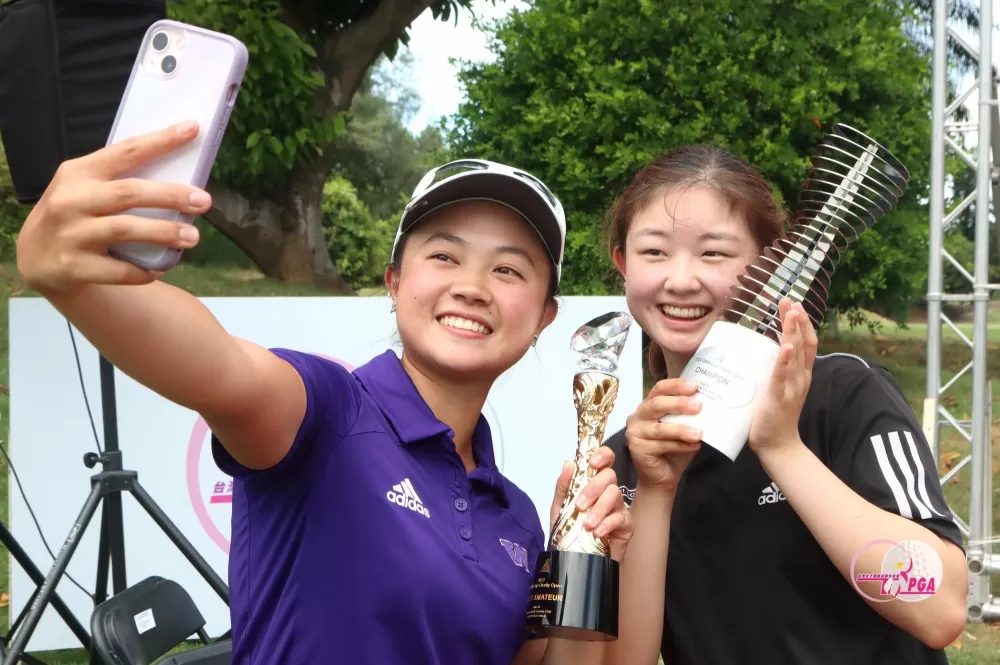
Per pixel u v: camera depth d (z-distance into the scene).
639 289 1.62
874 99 7.71
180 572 4.12
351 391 1.39
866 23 7.67
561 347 4.22
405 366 1.54
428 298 1.45
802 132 7.33
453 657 1.32
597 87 7.44
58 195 0.87
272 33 6.86
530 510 1.60
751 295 1.44
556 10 7.67
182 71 0.97
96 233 0.87
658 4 7.36
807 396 1.56
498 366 1.47
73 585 4.05
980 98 4.73
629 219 1.67
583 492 1.41
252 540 1.34
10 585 4.03
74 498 4.08
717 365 1.38
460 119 8.19
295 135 7.24
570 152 7.28
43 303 4.08
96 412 4.12
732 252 1.57
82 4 2.35
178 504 4.14
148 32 0.99
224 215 7.55
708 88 7.19
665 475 1.49
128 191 0.86
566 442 4.22
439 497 1.40
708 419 1.37
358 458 1.33
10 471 3.63
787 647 1.51
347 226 11.40
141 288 1.04
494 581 1.39
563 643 1.54
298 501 1.31
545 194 1.47
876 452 1.46
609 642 1.53
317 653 1.28
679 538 1.63
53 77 2.38
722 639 1.55
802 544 1.53
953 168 7.72
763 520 1.56
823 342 9.77
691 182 1.58
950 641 1.36
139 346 1.03
